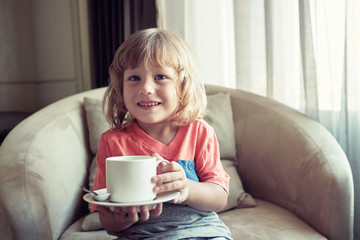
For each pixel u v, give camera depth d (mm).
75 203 1292
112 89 1029
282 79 1709
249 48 1791
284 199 1397
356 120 1479
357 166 1481
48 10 3275
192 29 2117
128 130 995
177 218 891
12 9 3289
